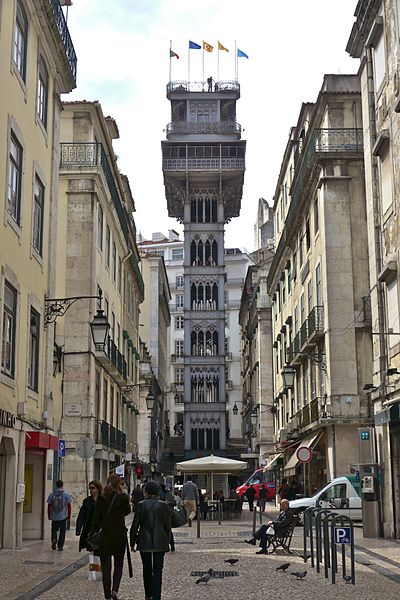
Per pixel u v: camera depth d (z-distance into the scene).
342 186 31.23
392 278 20.55
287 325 43.91
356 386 29.98
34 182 19.89
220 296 67.88
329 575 12.94
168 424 90.62
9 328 17.39
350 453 29.75
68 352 29.22
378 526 20.73
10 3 17.34
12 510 17.30
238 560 15.25
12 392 17.31
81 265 29.95
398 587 11.56
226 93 68.50
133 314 49.06
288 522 16.95
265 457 56.75
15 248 17.77
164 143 67.62
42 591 11.11
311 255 35.00
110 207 34.81
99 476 32.25
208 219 69.25
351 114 31.55
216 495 34.09
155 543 9.55
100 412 32.19
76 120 31.27
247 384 75.38
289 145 41.88
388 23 20.84
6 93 17.02
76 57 23.59
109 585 9.88
